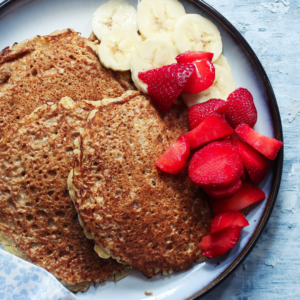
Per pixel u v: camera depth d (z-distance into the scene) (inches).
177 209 14.6
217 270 15.1
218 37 15.5
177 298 15.0
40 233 14.3
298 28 16.5
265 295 15.9
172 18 15.4
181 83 14.3
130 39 15.1
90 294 14.9
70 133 14.3
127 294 15.0
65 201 14.3
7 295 14.1
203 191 15.0
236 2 16.4
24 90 14.9
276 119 15.2
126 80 15.2
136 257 14.2
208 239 14.7
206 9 15.3
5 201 14.3
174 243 14.5
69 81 15.0
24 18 15.6
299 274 15.9
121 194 14.0
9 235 14.4
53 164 14.2
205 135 14.6
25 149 14.2
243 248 15.1
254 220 15.2
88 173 13.9
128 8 15.6
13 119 14.8
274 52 16.4
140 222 14.1
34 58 15.0
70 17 15.8
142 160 14.3
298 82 16.3
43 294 14.1
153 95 14.5
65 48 15.1
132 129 14.4
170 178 14.6
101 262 14.7
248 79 15.6
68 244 14.4
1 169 14.3
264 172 15.0
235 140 14.9
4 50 15.0
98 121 14.1
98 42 15.5
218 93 15.4
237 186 14.3
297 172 16.2
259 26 16.5
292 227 16.1
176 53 15.2
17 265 14.2
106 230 13.9
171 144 14.7
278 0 16.5
